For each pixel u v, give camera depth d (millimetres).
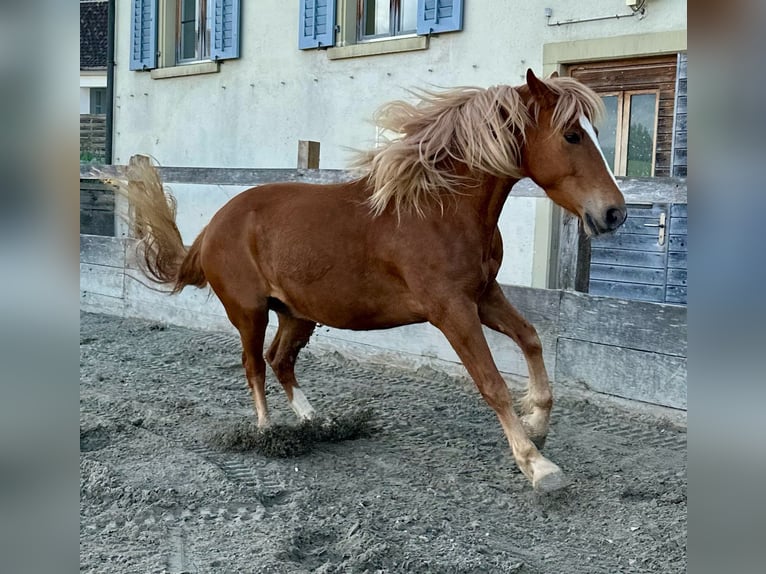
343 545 2502
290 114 7949
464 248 2982
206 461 3215
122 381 4797
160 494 2857
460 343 2977
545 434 3328
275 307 3734
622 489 3021
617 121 5883
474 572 2334
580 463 3371
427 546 2486
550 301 4375
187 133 9008
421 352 5031
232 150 8562
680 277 5719
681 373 3867
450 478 3156
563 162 2848
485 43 6383
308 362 5395
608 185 2805
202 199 8734
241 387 4746
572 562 2445
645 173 5773
